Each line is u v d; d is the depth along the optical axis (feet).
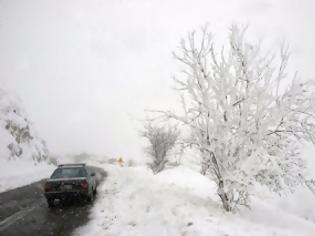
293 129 26.37
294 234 21.34
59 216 30.94
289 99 26.63
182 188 42.70
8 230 25.55
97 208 34.47
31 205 36.78
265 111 27.04
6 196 42.75
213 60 28.63
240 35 28.37
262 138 26.89
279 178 27.58
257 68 27.81
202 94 27.99
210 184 49.98
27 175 68.80
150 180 52.85
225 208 28.04
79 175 37.83
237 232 20.21
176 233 21.84
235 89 27.73
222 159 27.37
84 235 24.32
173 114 29.50
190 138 29.19
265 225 24.35
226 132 27.37
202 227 21.30
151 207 30.96
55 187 35.01
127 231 24.59
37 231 25.48
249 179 25.00
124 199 38.47
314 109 26.05
